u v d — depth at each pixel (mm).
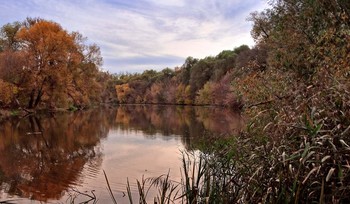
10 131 18891
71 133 18453
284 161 3838
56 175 9227
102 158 11555
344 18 7523
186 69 74688
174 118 29891
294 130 4406
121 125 23344
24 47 33719
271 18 11359
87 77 42531
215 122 23906
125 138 16578
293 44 8969
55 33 34406
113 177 8914
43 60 33594
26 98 33281
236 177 5008
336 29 7641
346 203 3701
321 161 3512
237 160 5367
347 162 3588
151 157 11594
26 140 15742
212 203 4480
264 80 7871
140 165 10328
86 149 13406
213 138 12664
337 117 4070
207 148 9664
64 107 38594
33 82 32500
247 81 8219
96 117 31594
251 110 8148
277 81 7547
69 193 7602
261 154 4715
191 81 66750
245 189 4375
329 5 8219
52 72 33531
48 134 17891
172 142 15078
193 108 50594
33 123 23375
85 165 10477
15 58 30375
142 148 13531
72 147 13914
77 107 45031
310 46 7934
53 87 34906
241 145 5727
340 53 6770
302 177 3945
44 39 33625
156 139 16141
